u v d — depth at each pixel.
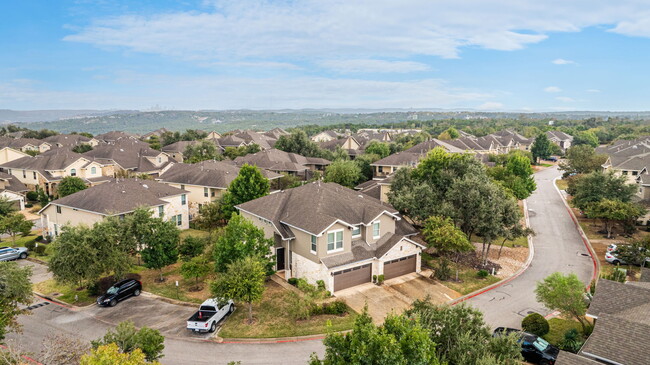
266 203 37.84
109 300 29.23
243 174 46.22
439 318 18.86
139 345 18.59
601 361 17.78
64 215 44.50
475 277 35.56
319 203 34.97
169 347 23.84
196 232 49.75
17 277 22.53
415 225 46.31
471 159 44.53
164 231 33.19
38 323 26.83
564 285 24.89
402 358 14.05
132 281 31.44
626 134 152.00
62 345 18.95
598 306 22.97
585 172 75.56
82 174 69.88
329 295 30.45
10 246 43.81
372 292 31.66
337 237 31.81
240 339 24.78
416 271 36.06
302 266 32.84
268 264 31.39
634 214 44.91
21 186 66.31
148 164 81.25
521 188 55.38
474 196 36.88
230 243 30.48
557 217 57.81
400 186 44.25
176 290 32.09
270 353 23.33
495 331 24.62
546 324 25.69
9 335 24.89
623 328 18.62
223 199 47.97
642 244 37.41
